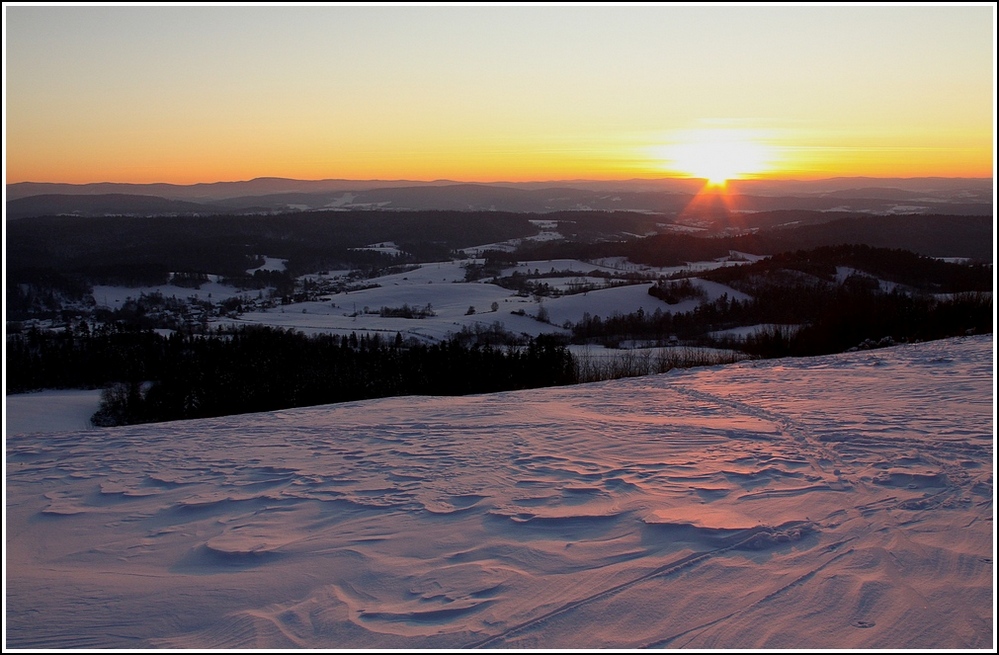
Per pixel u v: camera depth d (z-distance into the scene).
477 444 7.18
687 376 13.40
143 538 4.64
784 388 10.66
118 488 5.98
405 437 7.75
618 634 3.07
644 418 8.52
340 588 3.66
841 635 2.98
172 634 3.28
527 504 4.95
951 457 5.64
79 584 3.87
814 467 5.60
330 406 10.82
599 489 5.25
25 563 4.24
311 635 3.20
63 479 6.37
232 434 8.43
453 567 3.85
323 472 6.21
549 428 7.98
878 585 3.38
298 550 4.23
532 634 3.11
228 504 5.34
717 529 4.19
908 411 7.95
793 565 3.64
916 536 3.94
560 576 3.66
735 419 8.14
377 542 4.31
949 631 2.98
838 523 4.21
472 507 4.94
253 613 3.43
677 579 3.55
